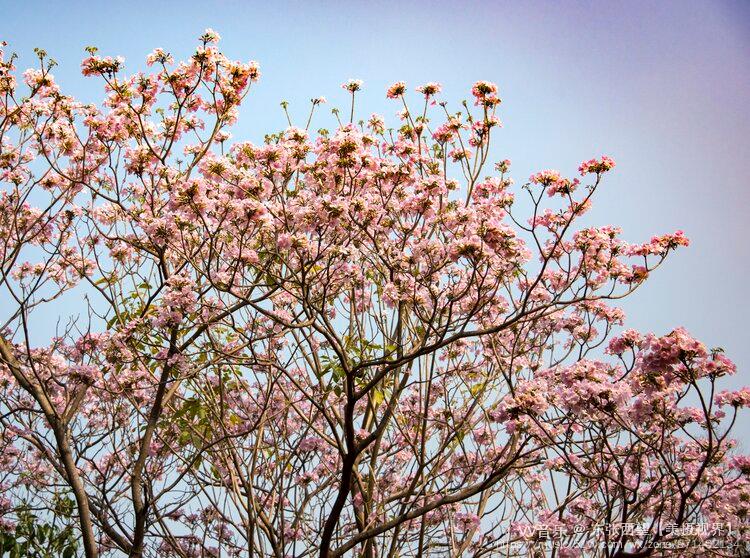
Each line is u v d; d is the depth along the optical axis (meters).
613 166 5.93
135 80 6.89
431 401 8.23
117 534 7.05
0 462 8.02
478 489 5.98
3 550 6.88
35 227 7.81
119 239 7.05
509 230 5.92
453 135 7.94
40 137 7.12
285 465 6.99
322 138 6.83
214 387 7.74
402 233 7.21
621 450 6.96
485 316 7.34
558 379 6.03
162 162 6.96
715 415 5.89
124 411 7.89
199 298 6.38
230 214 5.97
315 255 6.25
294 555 6.91
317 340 7.96
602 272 6.85
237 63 6.95
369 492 7.55
